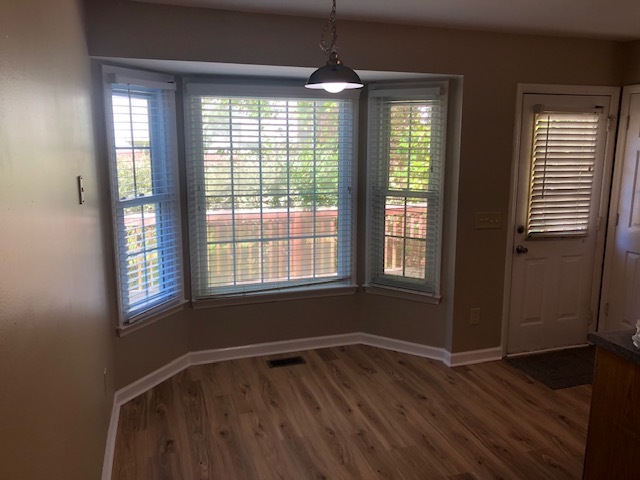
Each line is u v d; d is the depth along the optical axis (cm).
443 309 376
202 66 300
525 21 314
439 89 346
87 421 185
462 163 349
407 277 388
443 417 303
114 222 292
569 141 374
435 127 357
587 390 338
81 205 200
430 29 327
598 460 214
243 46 295
